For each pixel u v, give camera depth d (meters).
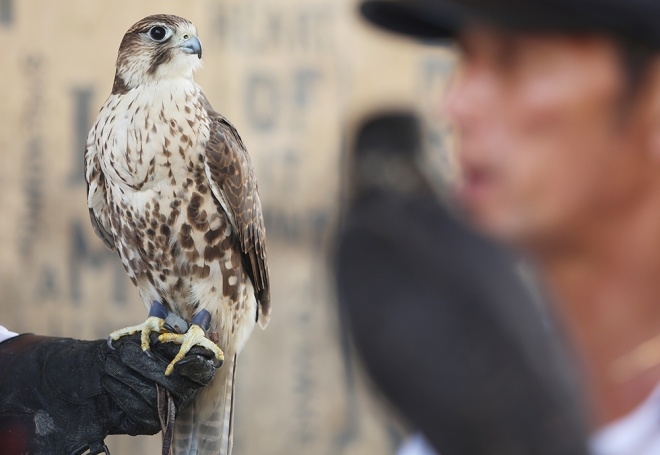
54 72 12.10
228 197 5.99
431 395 1.41
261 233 6.30
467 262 1.45
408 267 1.45
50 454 4.48
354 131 1.58
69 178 12.09
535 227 1.70
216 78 12.30
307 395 12.23
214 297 6.05
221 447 5.74
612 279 1.81
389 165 1.53
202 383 4.68
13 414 4.55
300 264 12.25
